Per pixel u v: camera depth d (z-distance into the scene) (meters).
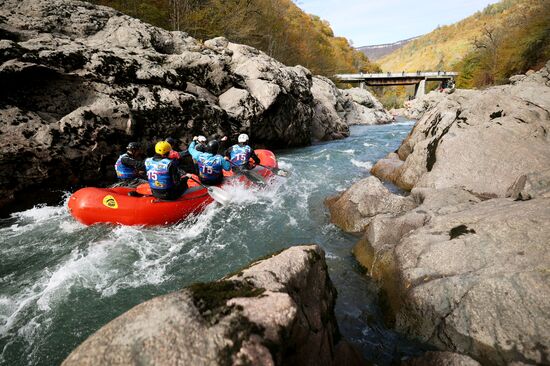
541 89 7.14
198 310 1.68
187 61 9.81
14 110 6.05
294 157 10.95
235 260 4.53
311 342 2.01
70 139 6.34
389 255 3.60
